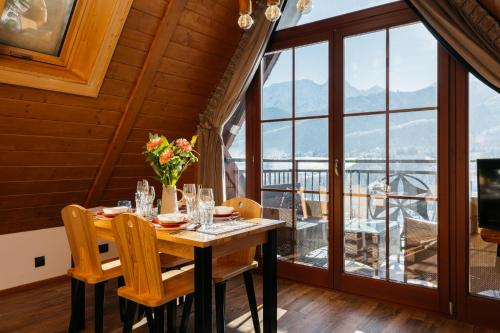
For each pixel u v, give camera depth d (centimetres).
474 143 265
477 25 243
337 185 322
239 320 271
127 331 209
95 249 230
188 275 229
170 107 354
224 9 317
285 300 306
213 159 369
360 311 285
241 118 387
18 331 258
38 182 313
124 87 305
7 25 245
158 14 280
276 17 191
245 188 380
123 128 326
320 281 335
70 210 238
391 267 302
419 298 287
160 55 301
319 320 270
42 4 248
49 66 272
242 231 206
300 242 348
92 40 270
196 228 214
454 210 272
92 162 336
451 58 271
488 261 263
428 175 283
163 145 251
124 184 381
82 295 256
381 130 302
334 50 322
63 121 288
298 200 347
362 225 313
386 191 301
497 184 234
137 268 198
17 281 333
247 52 347
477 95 263
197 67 343
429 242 285
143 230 188
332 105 323
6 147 273
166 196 251
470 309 266
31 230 344
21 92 254
